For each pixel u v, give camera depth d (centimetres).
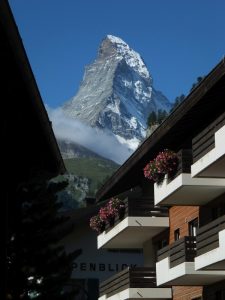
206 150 2152
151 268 2880
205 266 2183
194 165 2241
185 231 2745
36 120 1527
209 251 2155
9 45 1201
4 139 1520
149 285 2858
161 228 2958
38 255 1794
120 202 3077
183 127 2470
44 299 1800
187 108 2228
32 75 1318
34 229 1792
